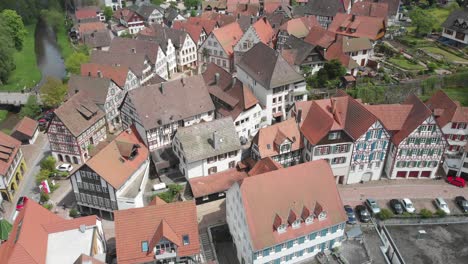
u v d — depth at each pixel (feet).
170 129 298.97
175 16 597.52
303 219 211.00
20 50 556.92
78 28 589.73
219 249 240.94
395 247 221.87
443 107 292.81
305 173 218.38
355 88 361.30
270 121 334.03
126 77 364.99
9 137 291.38
